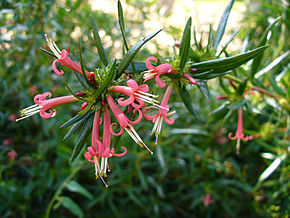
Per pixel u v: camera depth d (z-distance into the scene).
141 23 0.37
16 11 0.31
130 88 0.13
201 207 0.36
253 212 0.36
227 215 0.37
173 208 0.38
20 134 0.34
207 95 0.17
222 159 0.37
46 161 0.34
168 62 0.16
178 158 0.37
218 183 0.36
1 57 0.31
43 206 0.34
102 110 0.14
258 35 0.37
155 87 0.18
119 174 0.33
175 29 0.32
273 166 0.28
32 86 0.29
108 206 0.37
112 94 0.14
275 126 0.30
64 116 0.29
